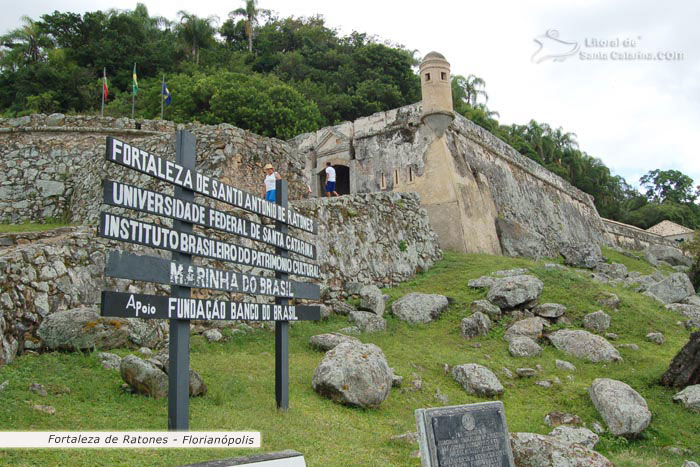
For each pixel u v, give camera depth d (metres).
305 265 8.08
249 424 6.07
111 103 34.44
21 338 7.34
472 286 14.33
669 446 7.97
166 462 4.84
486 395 9.09
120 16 42.50
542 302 13.23
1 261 7.39
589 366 10.57
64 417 5.45
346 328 11.28
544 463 5.79
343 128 24.44
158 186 12.69
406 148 22.44
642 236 43.06
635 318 12.90
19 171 15.93
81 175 15.48
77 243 9.07
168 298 5.56
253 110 28.61
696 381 9.56
